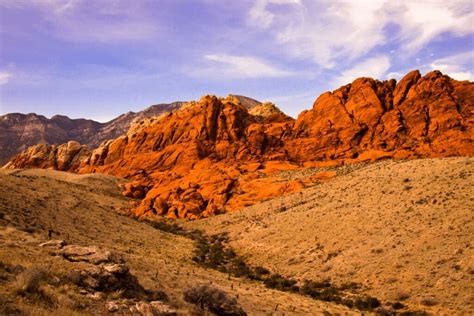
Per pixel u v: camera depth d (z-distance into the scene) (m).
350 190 75.88
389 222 56.69
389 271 45.75
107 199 104.50
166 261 50.28
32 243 24.98
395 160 92.81
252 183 100.00
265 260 60.41
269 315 30.06
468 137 96.25
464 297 37.16
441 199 57.38
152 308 17.03
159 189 108.75
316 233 62.66
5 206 48.03
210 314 21.66
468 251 43.31
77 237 48.66
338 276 49.06
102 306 16.25
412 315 35.94
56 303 14.29
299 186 91.12
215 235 77.81
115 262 22.25
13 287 14.11
